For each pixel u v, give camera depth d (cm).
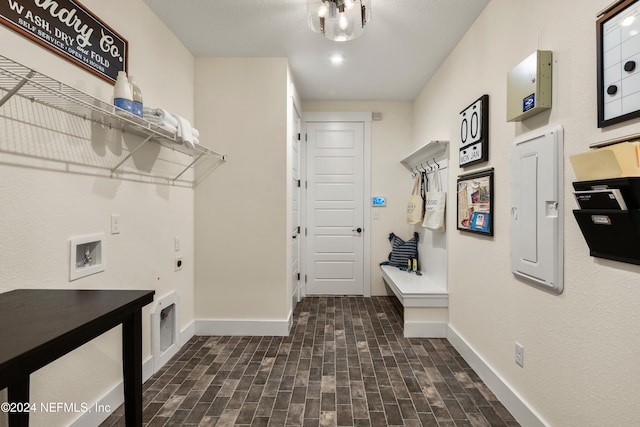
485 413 171
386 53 267
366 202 396
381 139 395
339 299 385
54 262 137
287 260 282
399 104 395
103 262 165
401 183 395
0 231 116
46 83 129
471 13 210
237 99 275
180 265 250
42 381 132
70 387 146
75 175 148
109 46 167
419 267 357
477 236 215
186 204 261
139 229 197
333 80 325
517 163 163
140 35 196
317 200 398
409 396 187
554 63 138
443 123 282
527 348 159
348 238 399
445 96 277
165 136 179
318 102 394
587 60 120
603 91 110
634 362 103
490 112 197
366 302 374
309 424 163
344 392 191
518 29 167
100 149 163
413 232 390
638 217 94
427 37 240
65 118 142
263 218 277
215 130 275
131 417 106
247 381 203
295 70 300
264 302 278
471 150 218
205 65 274
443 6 202
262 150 276
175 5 203
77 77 147
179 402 181
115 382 174
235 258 277
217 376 209
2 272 117
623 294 106
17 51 120
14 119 121
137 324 107
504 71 181
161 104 221
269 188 276
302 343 260
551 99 139
